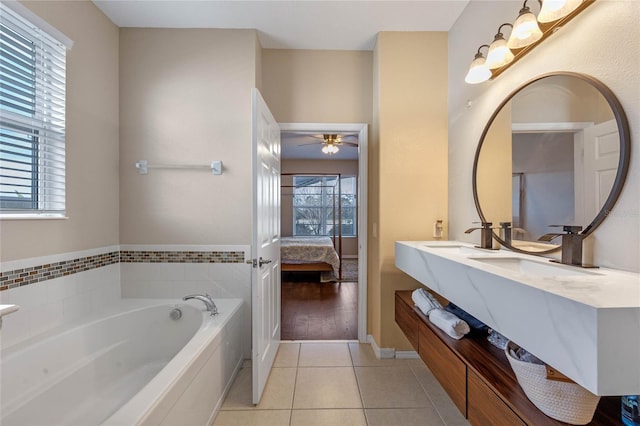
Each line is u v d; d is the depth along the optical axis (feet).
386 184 7.65
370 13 6.97
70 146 6.04
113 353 6.23
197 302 7.23
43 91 5.54
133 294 7.63
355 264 20.98
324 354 7.84
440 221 7.59
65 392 5.23
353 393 6.15
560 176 4.12
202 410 4.89
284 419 5.40
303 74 8.43
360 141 8.55
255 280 5.79
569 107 3.97
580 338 2.22
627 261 3.27
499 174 5.49
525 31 4.23
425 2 6.59
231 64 7.62
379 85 7.67
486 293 3.42
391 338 7.65
